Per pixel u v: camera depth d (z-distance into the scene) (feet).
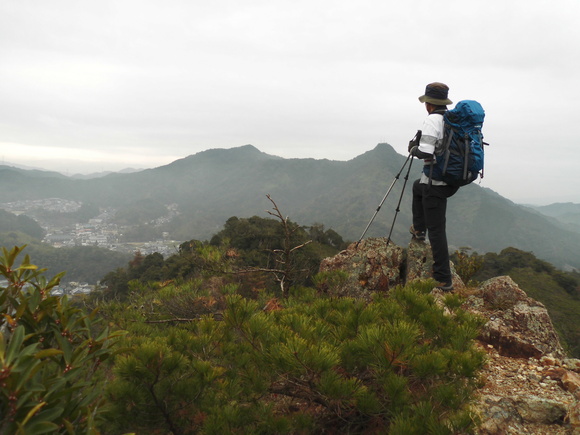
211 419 6.46
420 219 16.84
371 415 6.91
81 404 3.67
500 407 7.30
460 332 8.00
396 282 17.54
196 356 8.04
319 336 7.68
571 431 6.85
